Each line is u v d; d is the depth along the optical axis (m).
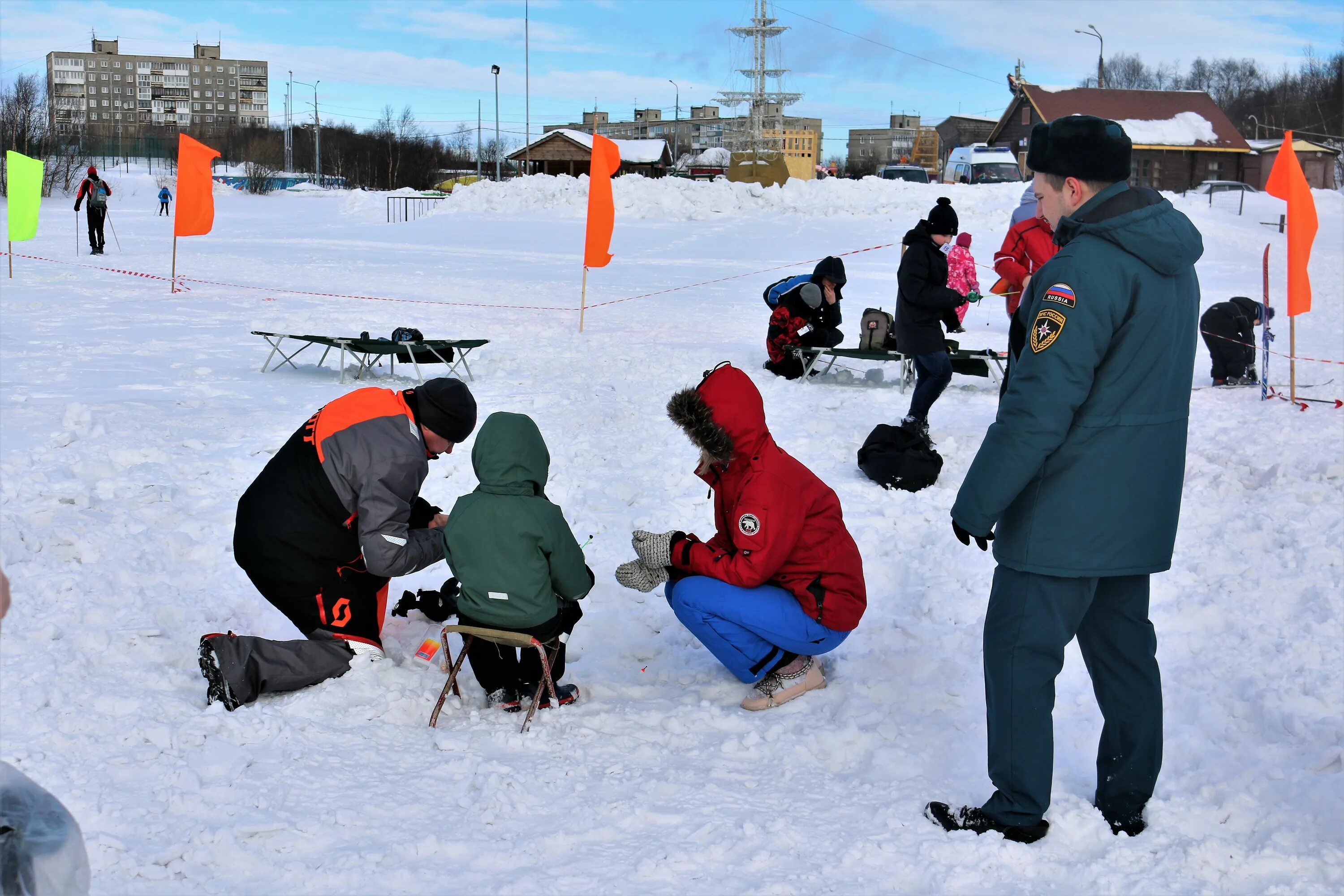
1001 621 2.89
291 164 85.88
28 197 17.25
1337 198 35.00
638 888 2.64
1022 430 2.68
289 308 14.75
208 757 3.17
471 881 2.66
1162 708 3.01
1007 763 2.88
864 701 3.79
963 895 2.65
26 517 5.22
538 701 3.62
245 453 6.91
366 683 3.72
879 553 5.53
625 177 33.72
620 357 10.98
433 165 72.44
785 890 2.65
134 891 2.56
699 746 3.49
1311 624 4.40
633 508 6.16
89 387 8.88
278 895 2.57
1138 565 2.80
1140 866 2.77
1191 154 48.56
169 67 161.50
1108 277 2.66
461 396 3.93
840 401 9.23
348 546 3.82
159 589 4.63
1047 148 2.80
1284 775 3.22
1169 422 2.79
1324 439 7.64
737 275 20.91
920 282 7.48
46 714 3.39
